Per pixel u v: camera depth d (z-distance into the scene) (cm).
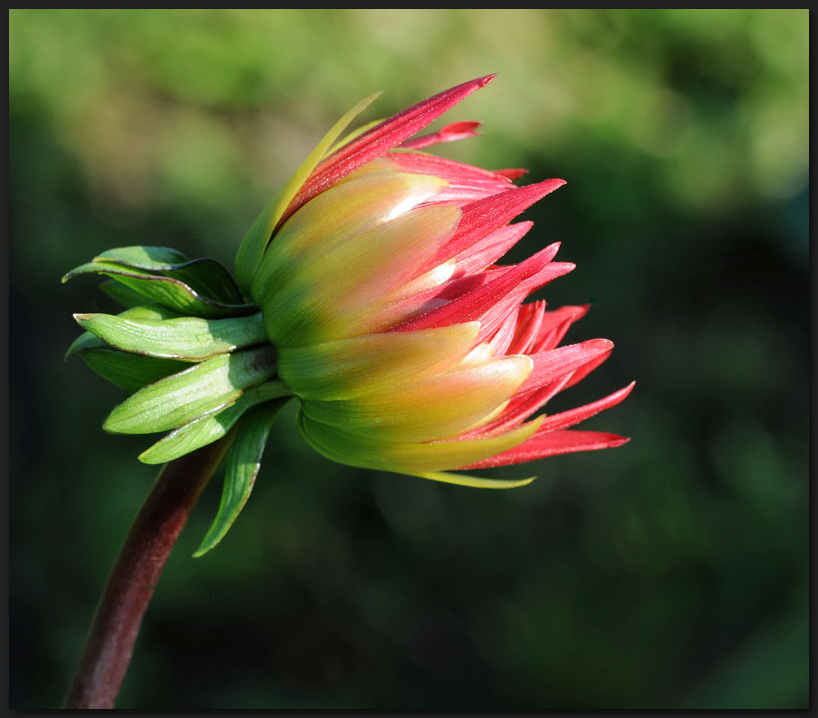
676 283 93
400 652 65
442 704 63
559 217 91
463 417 37
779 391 87
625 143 101
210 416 37
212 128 84
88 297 69
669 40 116
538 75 104
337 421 38
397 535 69
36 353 66
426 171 38
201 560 62
